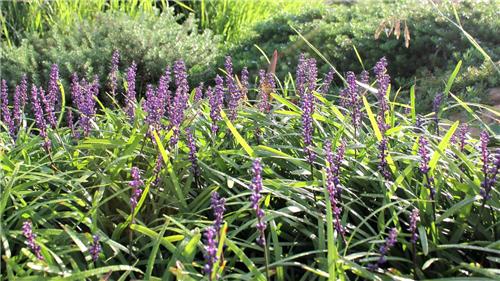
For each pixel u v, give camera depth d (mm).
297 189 1268
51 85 1700
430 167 1242
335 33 3264
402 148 1492
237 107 1654
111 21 3350
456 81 2605
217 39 3592
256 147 1376
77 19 3441
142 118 1592
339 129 1455
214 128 1455
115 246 1175
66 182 1294
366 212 1334
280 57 3262
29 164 1438
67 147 1512
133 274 1182
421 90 2660
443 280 1040
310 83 1679
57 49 3176
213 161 1458
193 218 1293
